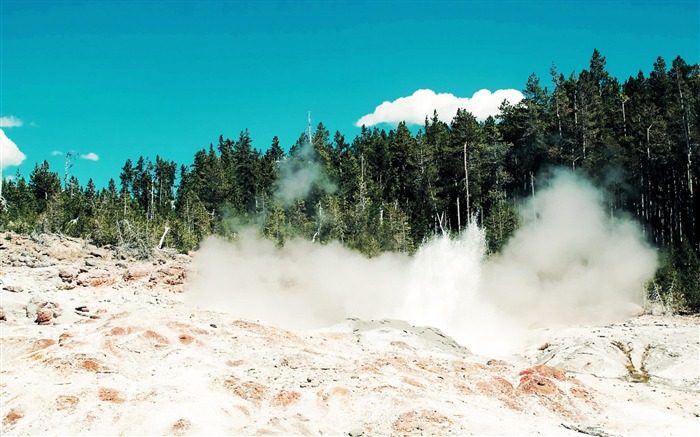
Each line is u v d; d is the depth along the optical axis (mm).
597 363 31516
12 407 18672
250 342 26844
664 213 69812
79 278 40969
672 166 69312
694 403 24906
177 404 19297
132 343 24922
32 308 30875
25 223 58219
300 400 21000
